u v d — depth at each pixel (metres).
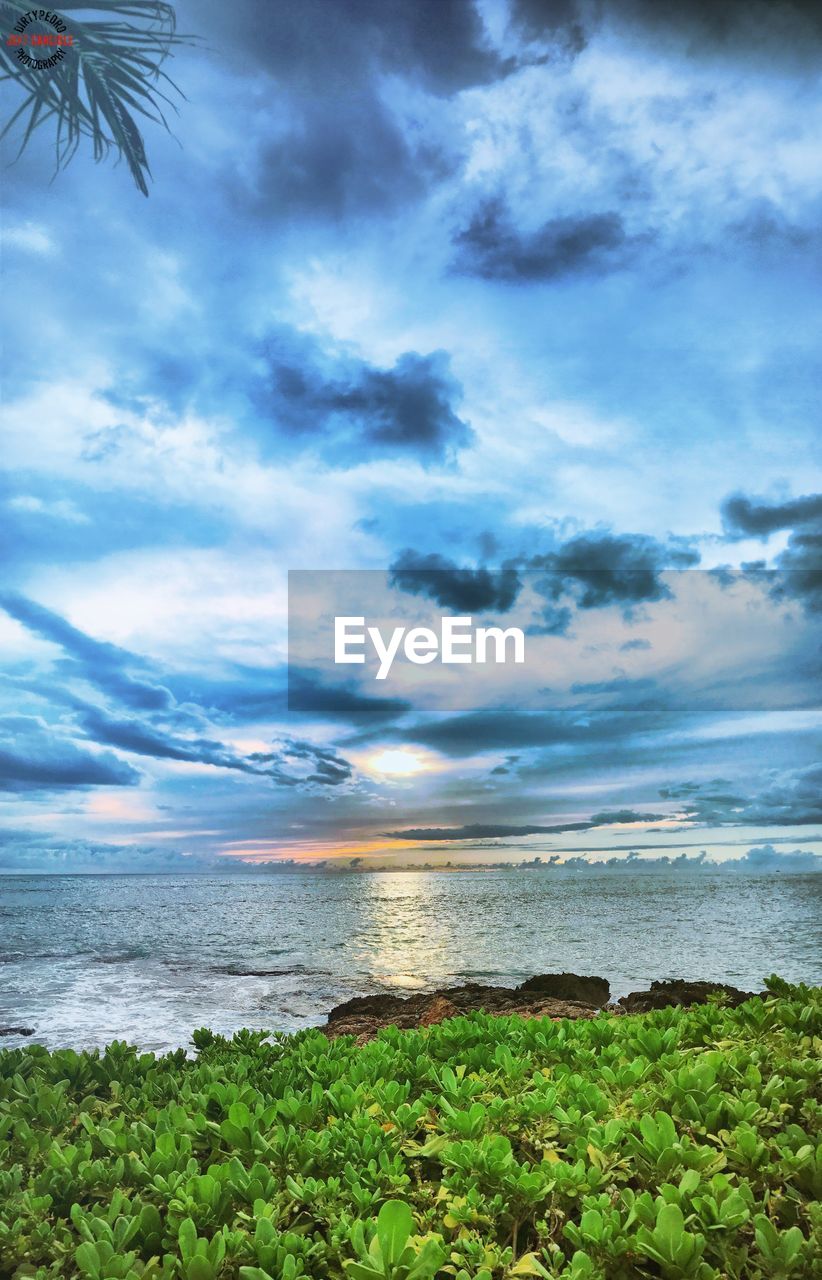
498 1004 7.78
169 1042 9.30
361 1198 2.46
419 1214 2.51
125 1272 2.10
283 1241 2.24
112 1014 11.12
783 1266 2.07
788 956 16.08
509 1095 3.32
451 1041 4.27
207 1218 2.40
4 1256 2.30
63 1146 2.97
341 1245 2.27
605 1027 4.21
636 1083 3.30
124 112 5.08
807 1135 2.75
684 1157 2.53
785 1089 3.09
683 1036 4.13
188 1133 2.99
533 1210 2.46
